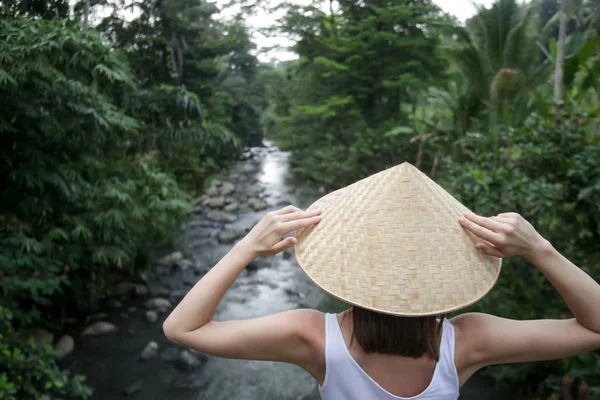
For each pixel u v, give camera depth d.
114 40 8.73
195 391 3.95
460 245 0.86
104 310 5.15
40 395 2.97
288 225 0.92
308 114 13.04
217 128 7.12
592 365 2.67
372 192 0.92
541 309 3.18
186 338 0.90
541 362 3.22
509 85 7.65
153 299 5.43
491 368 3.62
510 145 3.95
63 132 4.44
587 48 5.84
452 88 9.51
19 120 4.04
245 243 0.93
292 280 6.39
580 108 3.55
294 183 13.72
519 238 0.85
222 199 10.78
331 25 12.88
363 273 0.84
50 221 4.44
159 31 9.91
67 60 4.01
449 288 0.82
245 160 17.39
